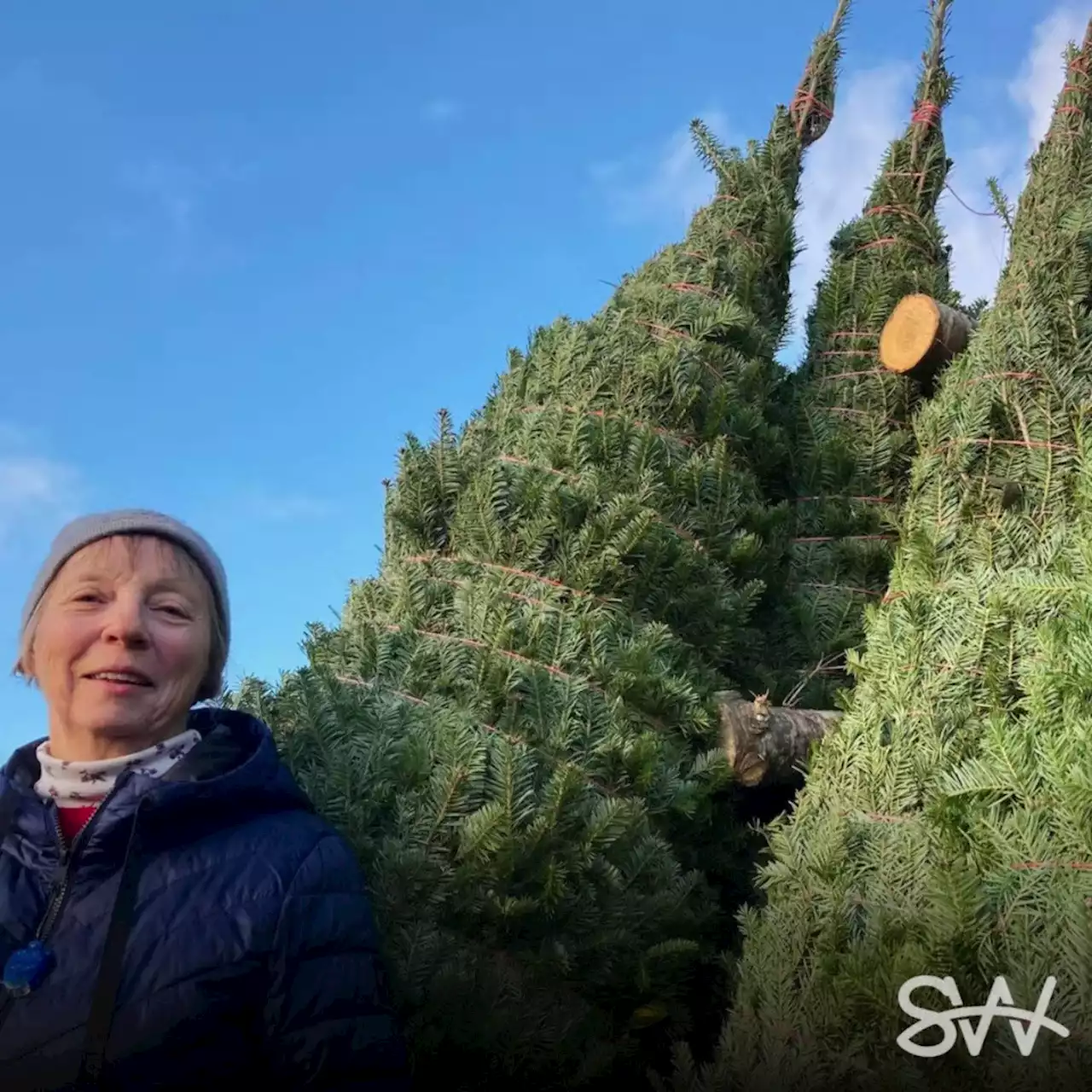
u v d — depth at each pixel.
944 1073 1.92
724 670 3.14
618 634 2.88
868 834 2.31
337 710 2.59
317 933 1.63
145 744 1.85
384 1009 1.67
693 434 3.27
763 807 3.10
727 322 3.40
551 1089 2.46
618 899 2.47
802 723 2.93
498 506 3.09
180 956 1.55
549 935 2.42
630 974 2.48
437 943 2.35
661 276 3.60
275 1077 1.58
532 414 3.28
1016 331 2.89
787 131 4.01
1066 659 2.17
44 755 1.85
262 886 1.62
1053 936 1.89
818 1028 2.10
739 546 3.12
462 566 3.11
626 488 3.09
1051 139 3.27
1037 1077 1.81
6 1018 1.52
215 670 2.05
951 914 1.96
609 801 2.50
